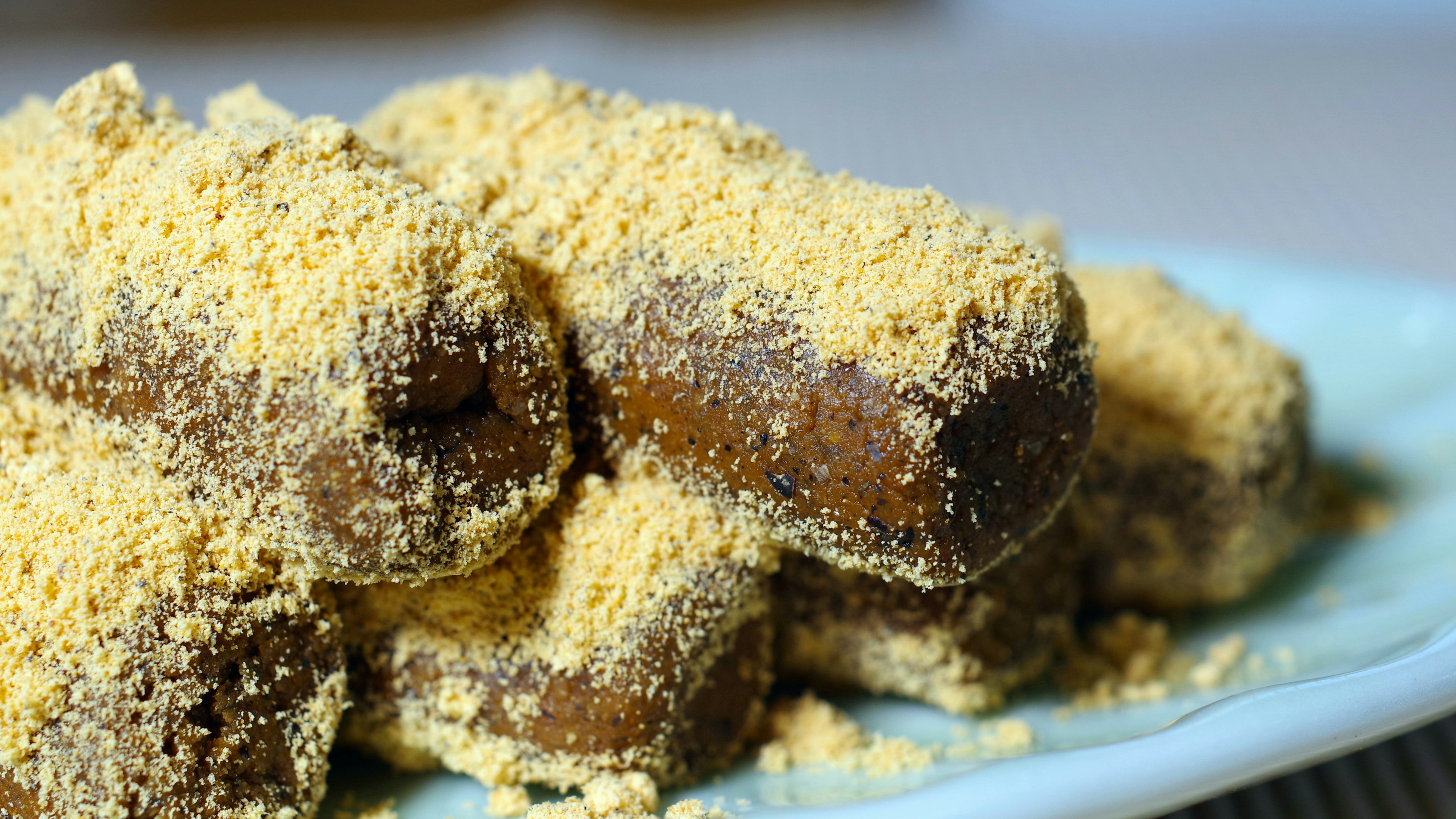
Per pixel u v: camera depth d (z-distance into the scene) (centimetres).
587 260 16
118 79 16
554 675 16
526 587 16
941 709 18
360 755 17
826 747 17
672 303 16
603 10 65
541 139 17
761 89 53
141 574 15
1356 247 34
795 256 15
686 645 16
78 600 15
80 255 16
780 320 15
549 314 16
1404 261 32
